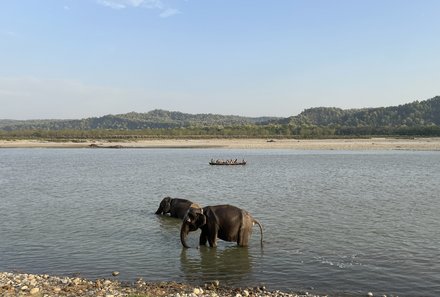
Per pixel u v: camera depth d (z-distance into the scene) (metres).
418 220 27.06
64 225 26.34
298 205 32.59
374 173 57.31
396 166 67.88
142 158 93.00
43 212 30.59
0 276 16.83
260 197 36.72
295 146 134.25
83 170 65.00
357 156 93.19
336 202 33.94
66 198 37.22
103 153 113.31
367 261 18.95
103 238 23.27
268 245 21.61
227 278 17.14
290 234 23.61
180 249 21.30
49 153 114.62
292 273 17.58
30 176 56.44
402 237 22.86
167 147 138.38
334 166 68.81
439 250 20.47
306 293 15.52
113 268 18.42
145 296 14.12
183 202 28.70
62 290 15.22
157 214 29.95
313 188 42.53
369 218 27.69
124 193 40.25
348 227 25.16
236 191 40.81
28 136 190.62
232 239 21.41
